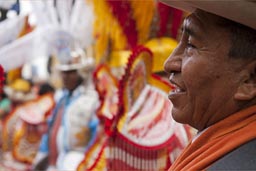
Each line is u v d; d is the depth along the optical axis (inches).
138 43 87.5
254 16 45.5
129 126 76.4
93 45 106.0
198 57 48.4
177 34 86.9
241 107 47.8
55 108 139.6
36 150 137.9
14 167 136.3
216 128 48.0
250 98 47.0
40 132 137.9
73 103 135.7
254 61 47.0
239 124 47.1
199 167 46.2
